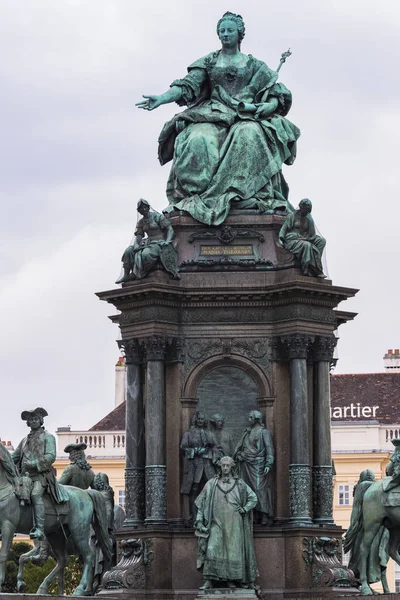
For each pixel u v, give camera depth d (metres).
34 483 56.69
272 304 58.19
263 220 58.84
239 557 55.78
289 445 57.72
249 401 58.34
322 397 58.06
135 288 57.91
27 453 57.09
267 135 60.16
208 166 59.62
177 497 57.69
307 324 57.81
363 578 57.66
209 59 61.16
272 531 57.06
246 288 57.97
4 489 55.94
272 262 58.38
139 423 58.34
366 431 110.56
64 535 57.94
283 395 57.97
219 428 58.16
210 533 55.88
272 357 58.12
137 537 57.34
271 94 60.84
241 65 60.88
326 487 57.81
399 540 59.06
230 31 60.94
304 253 57.88
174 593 56.81
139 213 58.84
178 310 58.34
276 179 60.34
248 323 58.28
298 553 56.66
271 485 57.59
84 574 57.97
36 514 56.38
